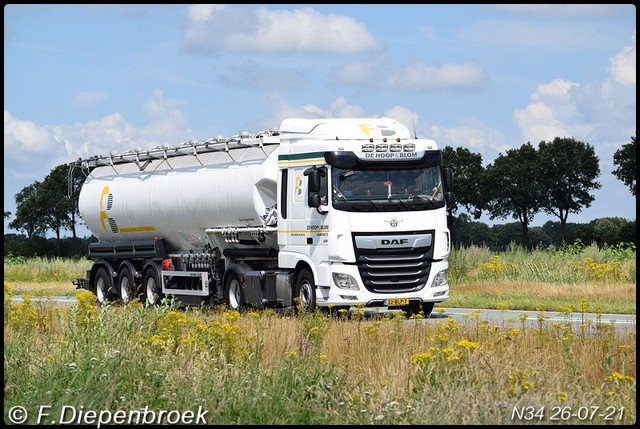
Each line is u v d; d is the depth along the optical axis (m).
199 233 45.69
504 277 55.31
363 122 39.72
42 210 145.00
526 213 173.88
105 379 18.88
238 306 41.94
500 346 21.97
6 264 84.88
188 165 46.31
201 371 19.48
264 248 41.88
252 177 41.22
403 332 24.55
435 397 17.27
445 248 38.28
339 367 20.31
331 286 37.25
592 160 170.00
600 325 24.61
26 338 23.50
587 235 147.62
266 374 19.22
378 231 37.38
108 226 52.66
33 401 18.45
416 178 38.06
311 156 38.28
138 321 23.06
